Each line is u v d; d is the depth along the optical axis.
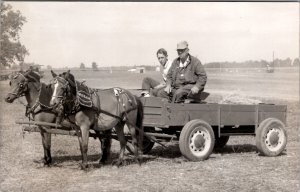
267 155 9.45
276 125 9.59
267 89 28.80
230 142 11.93
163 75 9.88
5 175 7.59
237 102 10.83
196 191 6.61
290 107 19.05
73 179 7.32
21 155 9.59
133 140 8.73
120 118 8.44
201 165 8.42
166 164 8.55
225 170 8.05
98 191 6.58
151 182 7.12
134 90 9.95
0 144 10.98
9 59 12.59
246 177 7.50
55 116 8.33
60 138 12.27
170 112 8.48
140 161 8.62
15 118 16.19
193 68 9.43
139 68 33.84
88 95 7.97
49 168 8.21
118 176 7.54
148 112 8.80
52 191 6.61
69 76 7.83
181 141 8.55
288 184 7.03
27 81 8.19
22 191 6.62
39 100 8.20
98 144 11.47
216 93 24.69
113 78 30.86
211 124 9.04
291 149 10.48
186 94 9.27
